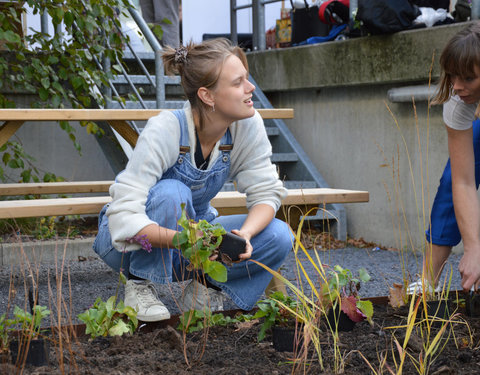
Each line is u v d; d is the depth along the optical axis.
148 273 2.38
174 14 7.18
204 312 2.23
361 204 6.00
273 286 2.95
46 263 4.72
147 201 2.33
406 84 5.52
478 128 2.86
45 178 5.86
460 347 2.11
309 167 6.45
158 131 2.32
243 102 2.29
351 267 4.59
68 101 5.86
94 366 1.91
